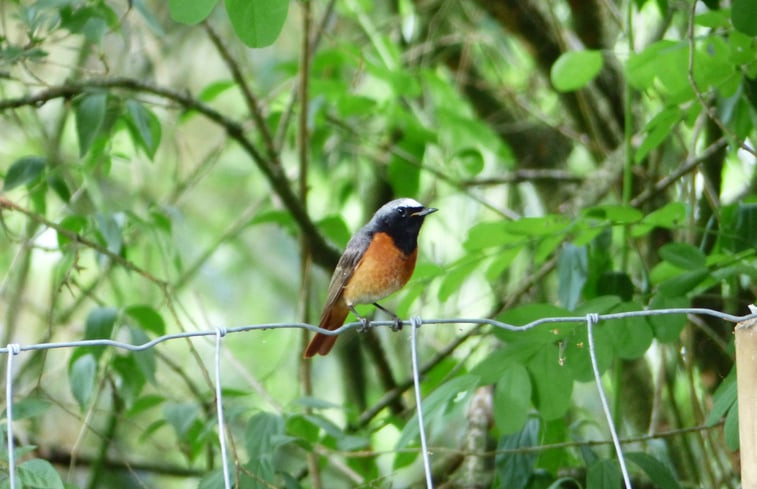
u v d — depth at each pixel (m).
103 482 13.01
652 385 11.80
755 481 5.59
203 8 6.81
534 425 8.87
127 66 14.87
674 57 9.15
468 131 12.17
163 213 10.87
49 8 9.02
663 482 8.05
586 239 9.10
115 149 12.88
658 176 11.62
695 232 10.62
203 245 16.73
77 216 9.89
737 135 9.62
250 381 11.52
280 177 11.62
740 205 9.11
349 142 14.03
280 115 13.23
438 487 10.73
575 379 8.04
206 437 9.88
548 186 13.95
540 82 14.17
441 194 14.69
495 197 15.60
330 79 13.60
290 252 16.92
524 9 13.01
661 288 8.41
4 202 9.43
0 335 13.85
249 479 8.11
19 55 9.22
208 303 16.47
